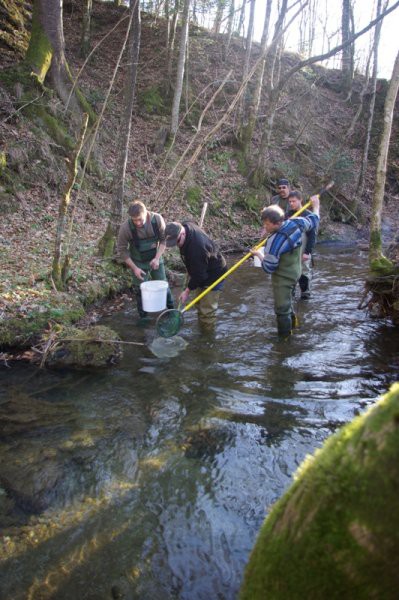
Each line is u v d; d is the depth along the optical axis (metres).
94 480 3.32
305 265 7.06
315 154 17.30
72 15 17.36
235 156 14.73
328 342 5.63
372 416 1.17
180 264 9.40
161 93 15.67
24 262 7.27
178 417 4.11
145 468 3.45
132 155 12.88
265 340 5.74
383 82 21.36
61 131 11.05
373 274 6.21
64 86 11.87
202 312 6.02
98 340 5.20
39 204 9.68
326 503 1.15
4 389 4.66
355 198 15.51
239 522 2.91
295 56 21.67
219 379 4.79
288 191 7.54
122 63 15.96
